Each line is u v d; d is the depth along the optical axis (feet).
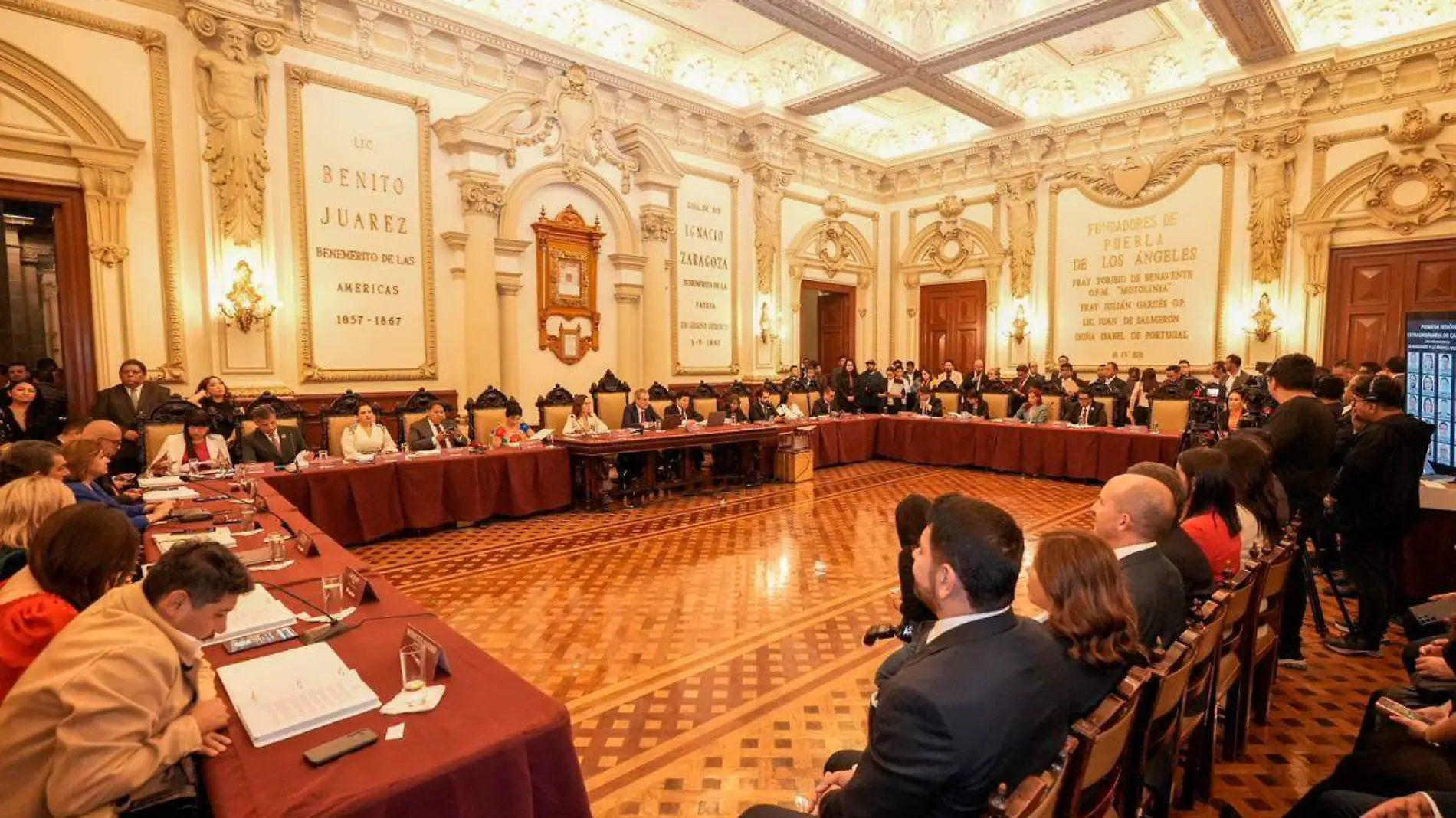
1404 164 29.60
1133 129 36.91
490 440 24.40
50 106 20.80
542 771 5.36
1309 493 12.47
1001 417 34.50
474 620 14.02
